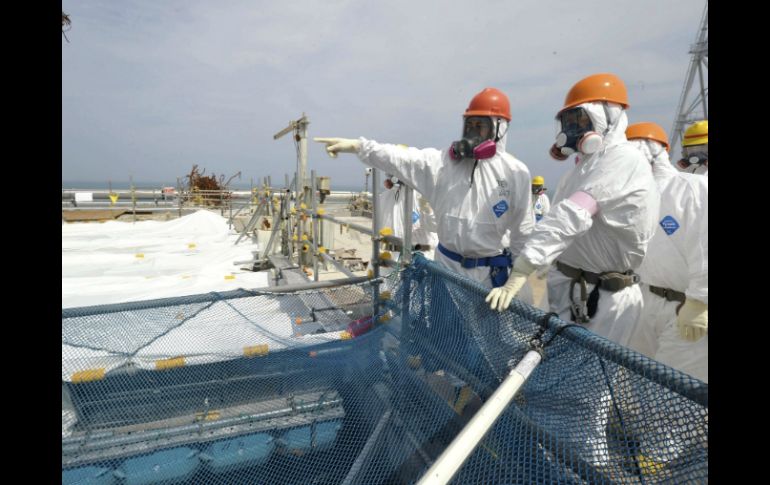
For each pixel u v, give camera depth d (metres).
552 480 1.27
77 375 2.15
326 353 2.58
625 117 2.38
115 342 2.24
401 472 1.97
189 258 6.77
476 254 2.91
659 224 2.78
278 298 2.71
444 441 1.86
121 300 4.33
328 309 2.83
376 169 3.11
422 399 2.12
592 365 1.24
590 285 2.43
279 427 2.36
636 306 2.41
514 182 2.84
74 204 13.55
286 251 6.95
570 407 1.28
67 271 5.75
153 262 6.43
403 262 2.57
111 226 9.62
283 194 6.79
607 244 2.32
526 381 1.42
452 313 2.00
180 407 2.37
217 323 2.51
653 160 3.39
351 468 2.10
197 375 2.41
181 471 2.22
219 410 2.41
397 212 5.43
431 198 3.04
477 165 2.82
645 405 1.09
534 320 1.47
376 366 2.47
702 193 2.40
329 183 5.34
